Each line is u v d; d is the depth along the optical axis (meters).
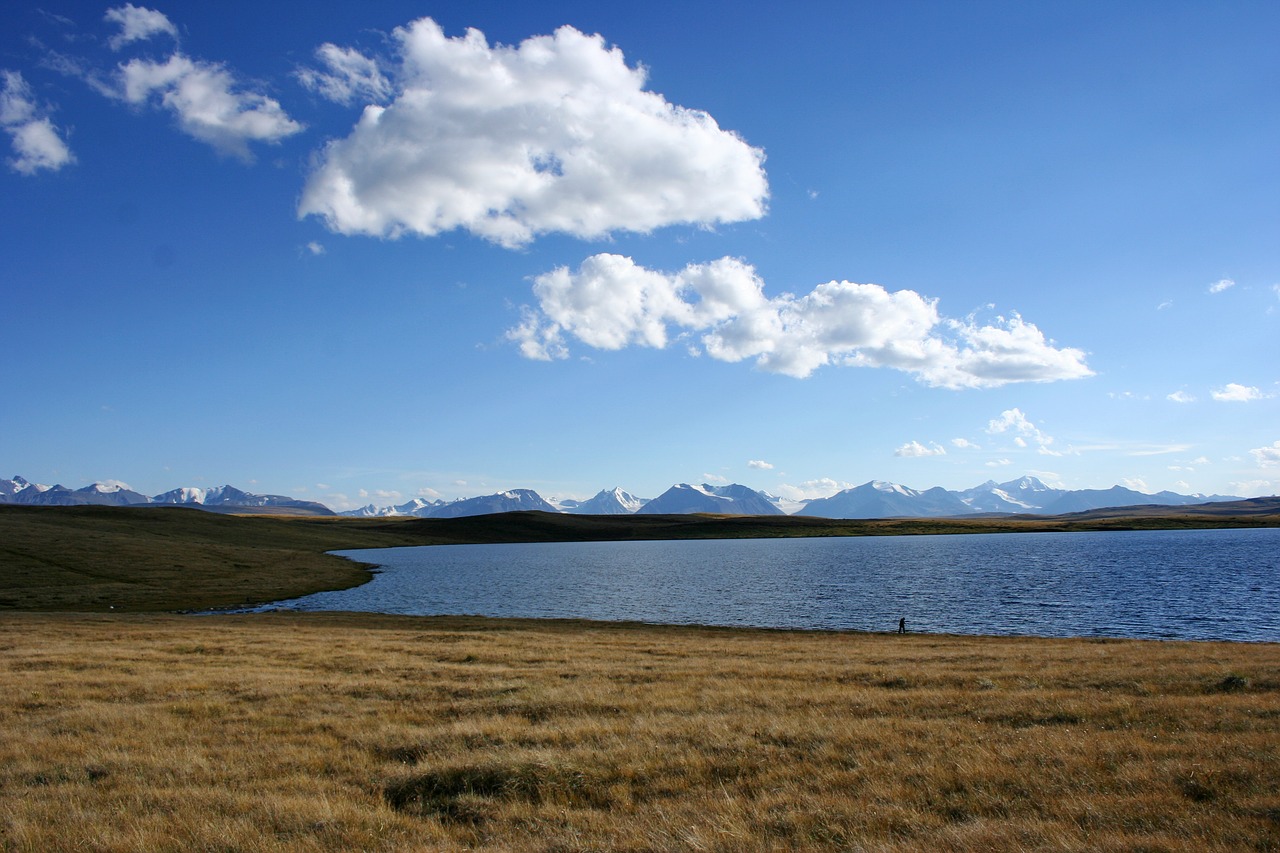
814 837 9.53
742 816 10.41
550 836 9.77
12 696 20.95
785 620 60.06
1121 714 16.72
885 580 95.88
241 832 10.05
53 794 12.07
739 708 18.67
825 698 19.83
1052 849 8.60
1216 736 14.17
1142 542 187.62
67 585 77.31
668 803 11.20
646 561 153.75
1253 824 9.35
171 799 11.73
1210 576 89.62
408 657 30.31
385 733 16.34
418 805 11.51
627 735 15.66
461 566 142.25
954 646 35.34
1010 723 16.50
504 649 33.34
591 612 67.75
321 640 37.19
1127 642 37.06
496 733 16.11
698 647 34.62
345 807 11.17
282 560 125.88
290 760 14.20
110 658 29.19
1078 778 11.67
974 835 9.12
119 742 15.73
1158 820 9.69
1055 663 26.77
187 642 35.50
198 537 163.50
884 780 11.98
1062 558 131.62
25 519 140.38
